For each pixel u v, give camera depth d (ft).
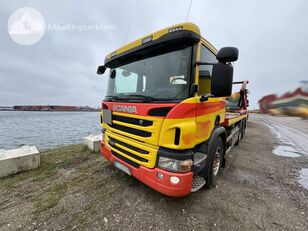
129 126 7.75
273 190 9.38
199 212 7.24
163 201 7.95
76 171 11.28
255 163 13.83
